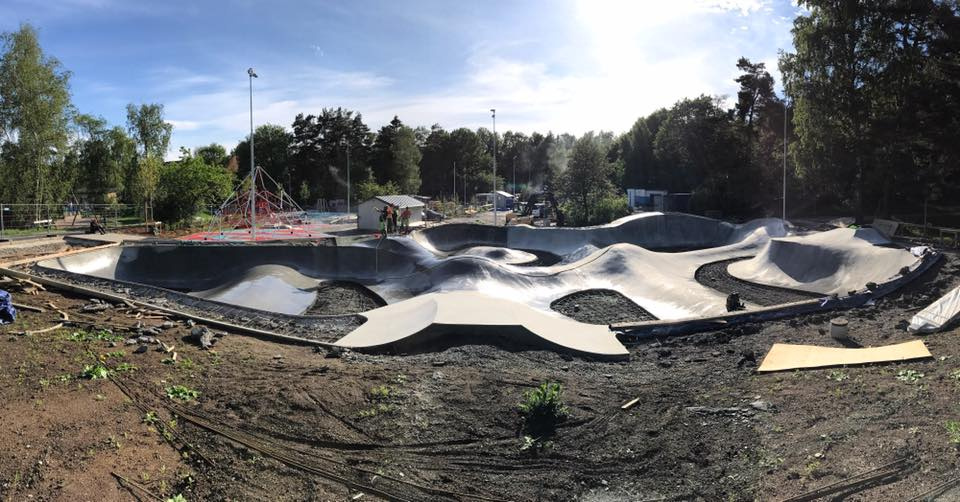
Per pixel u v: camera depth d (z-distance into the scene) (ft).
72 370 27.61
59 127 138.72
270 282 69.21
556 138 399.85
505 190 382.01
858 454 20.79
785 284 69.72
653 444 25.09
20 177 132.46
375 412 26.96
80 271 66.39
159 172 160.35
